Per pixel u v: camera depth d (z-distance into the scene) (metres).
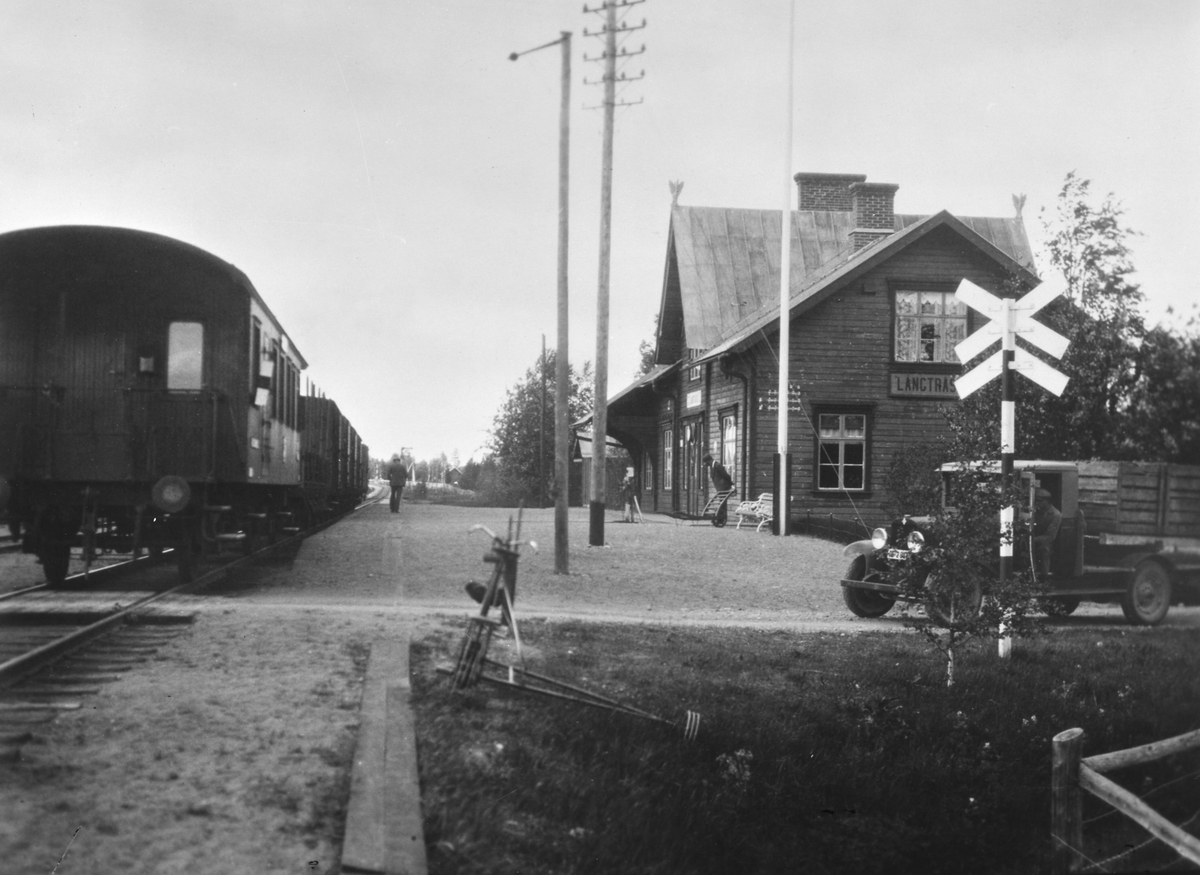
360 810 5.84
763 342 28.81
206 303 14.64
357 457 42.47
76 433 14.30
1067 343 10.75
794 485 28.53
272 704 7.58
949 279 28.94
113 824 5.44
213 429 14.41
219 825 5.57
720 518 28.34
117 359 14.45
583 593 16.02
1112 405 13.61
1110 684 11.12
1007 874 8.27
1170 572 14.50
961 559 10.65
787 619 14.33
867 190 32.62
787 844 7.71
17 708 7.14
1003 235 36.19
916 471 14.50
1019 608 10.66
